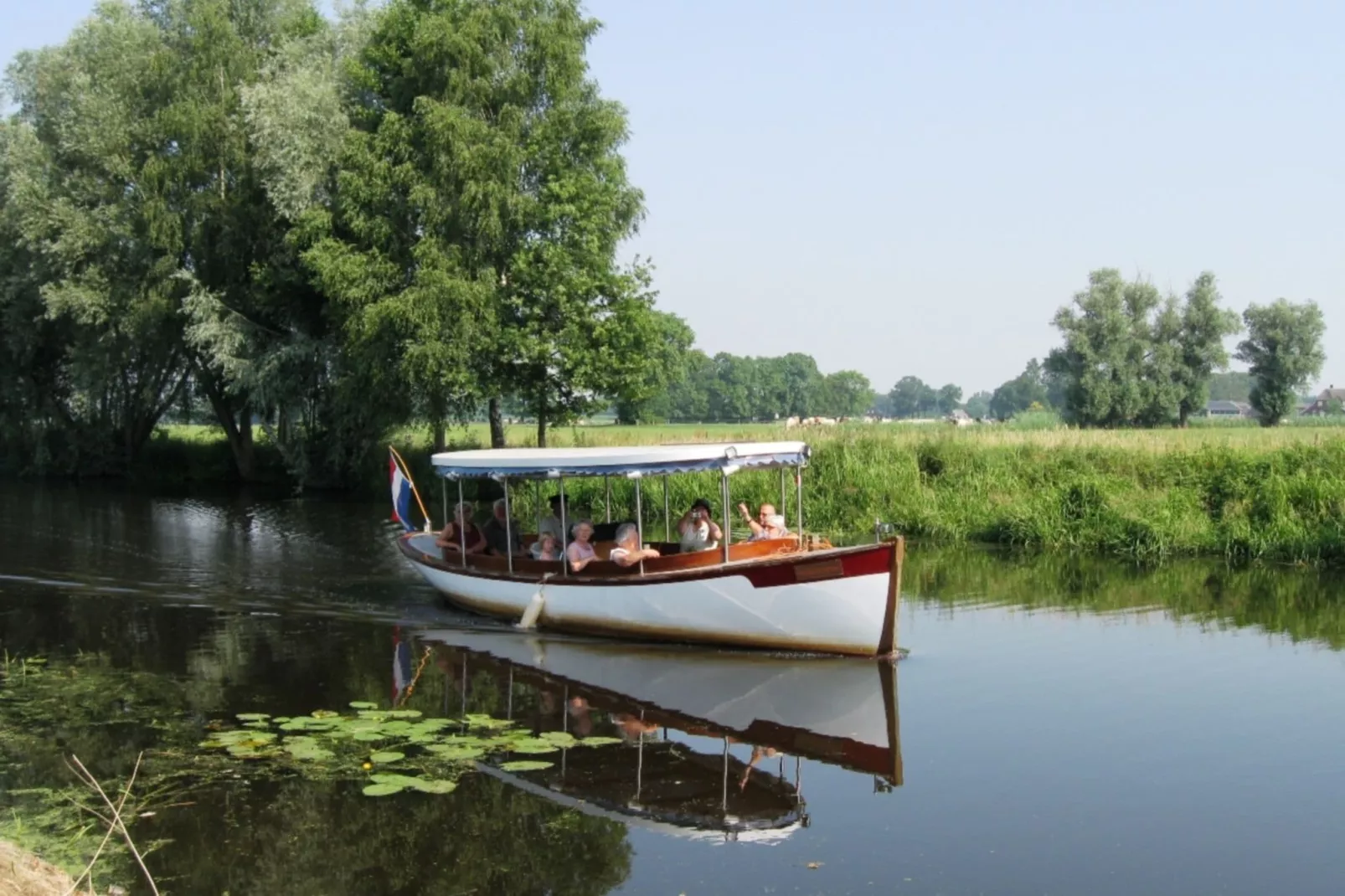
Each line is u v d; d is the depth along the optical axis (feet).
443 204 94.58
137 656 40.50
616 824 24.90
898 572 37.81
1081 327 229.25
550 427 107.45
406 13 101.71
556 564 44.45
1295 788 27.02
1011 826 24.77
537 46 98.37
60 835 24.14
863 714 32.99
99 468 133.18
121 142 109.81
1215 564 60.54
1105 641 42.32
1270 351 229.04
